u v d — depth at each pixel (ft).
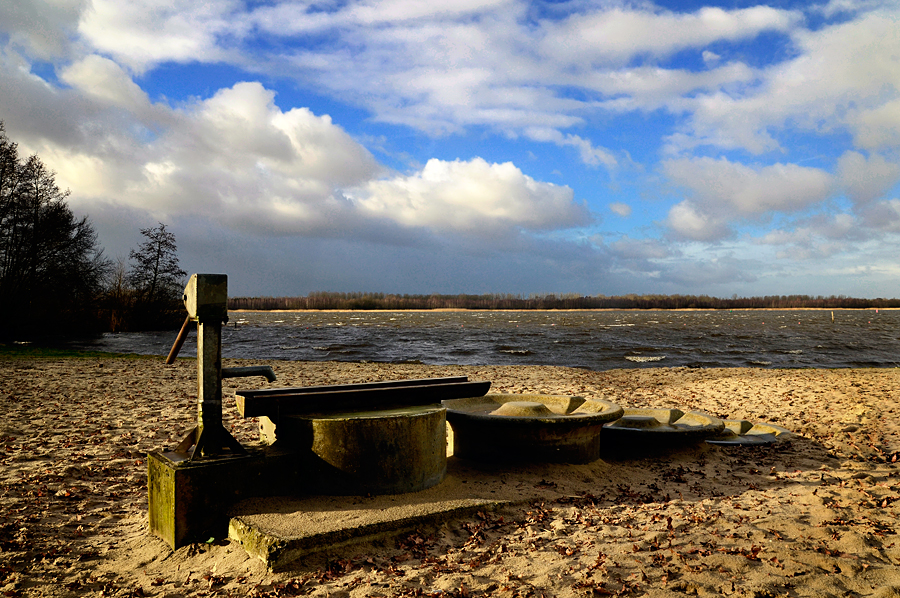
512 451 19.06
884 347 144.46
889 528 14.82
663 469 20.98
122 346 115.85
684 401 41.81
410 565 12.26
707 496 17.94
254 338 183.01
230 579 11.64
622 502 16.98
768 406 37.60
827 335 207.31
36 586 11.82
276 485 14.32
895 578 11.96
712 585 11.51
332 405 15.57
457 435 19.92
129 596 11.23
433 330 252.62
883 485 18.85
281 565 11.73
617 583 11.66
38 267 114.62
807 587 11.50
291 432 15.01
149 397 40.42
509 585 11.49
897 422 29.76
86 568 12.85
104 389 44.11
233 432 29.63
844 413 32.99
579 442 19.53
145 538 14.20
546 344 156.56
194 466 13.14
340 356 115.85
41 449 24.23
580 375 66.64
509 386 53.88
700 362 104.58
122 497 18.54
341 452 14.49
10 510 16.67
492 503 15.34
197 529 13.21
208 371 13.79
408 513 13.76
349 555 12.48
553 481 18.04
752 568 12.38
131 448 25.07
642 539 14.02
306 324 340.39
